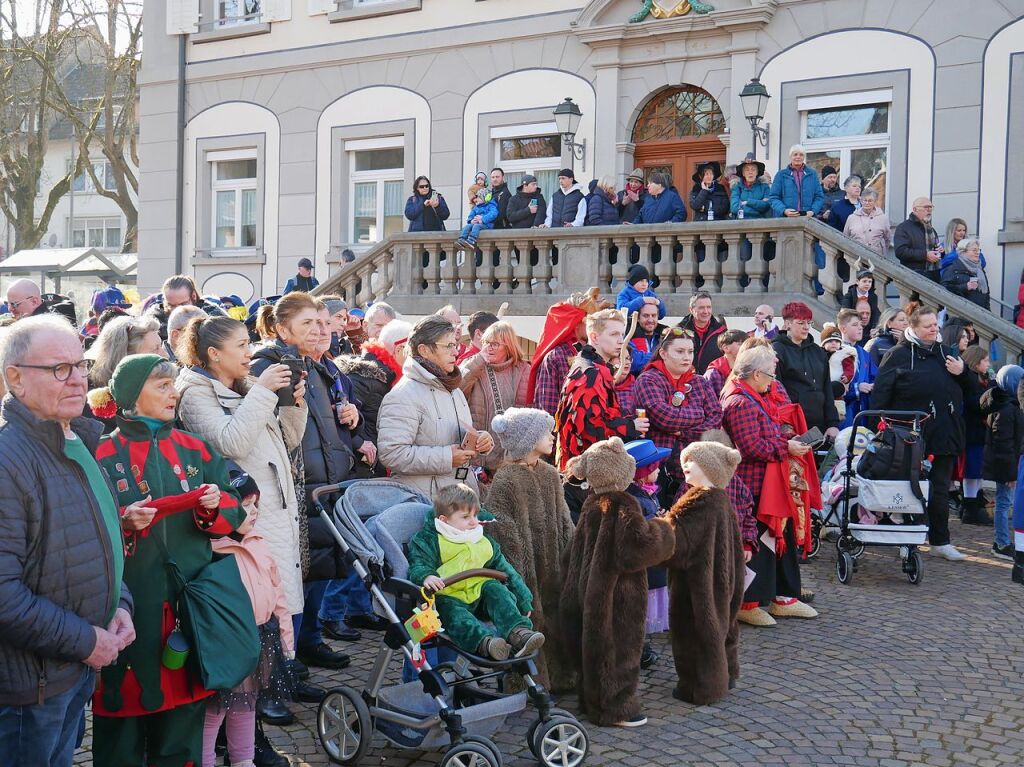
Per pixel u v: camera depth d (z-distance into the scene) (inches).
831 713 205.8
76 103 1455.5
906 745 190.7
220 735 177.2
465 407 222.1
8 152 1200.8
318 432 213.8
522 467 207.6
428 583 175.3
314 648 226.2
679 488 256.8
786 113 560.4
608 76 600.4
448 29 645.3
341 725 179.3
